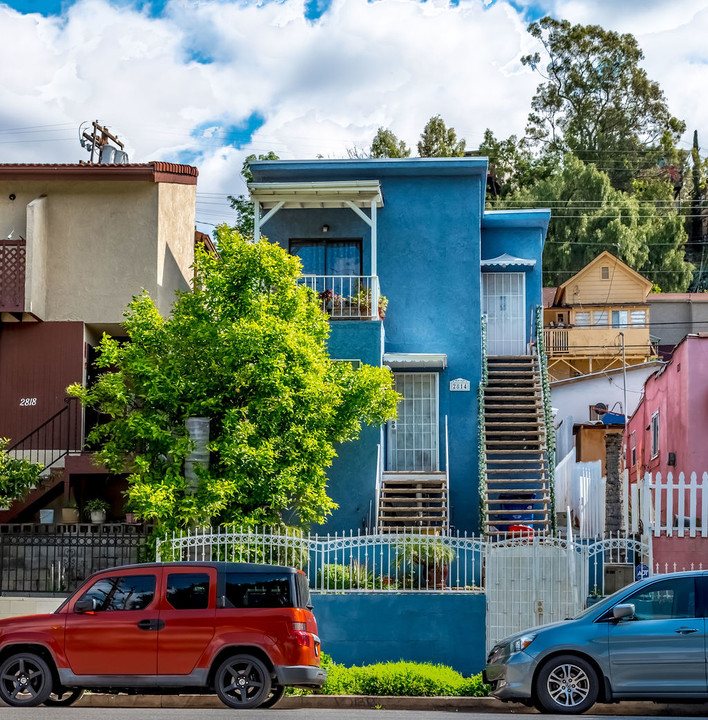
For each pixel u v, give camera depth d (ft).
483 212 91.76
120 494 68.90
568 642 40.70
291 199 76.59
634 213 187.11
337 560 59.67
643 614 40.96
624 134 221.87
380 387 65.77
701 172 236.43
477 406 80.64
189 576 42.55
